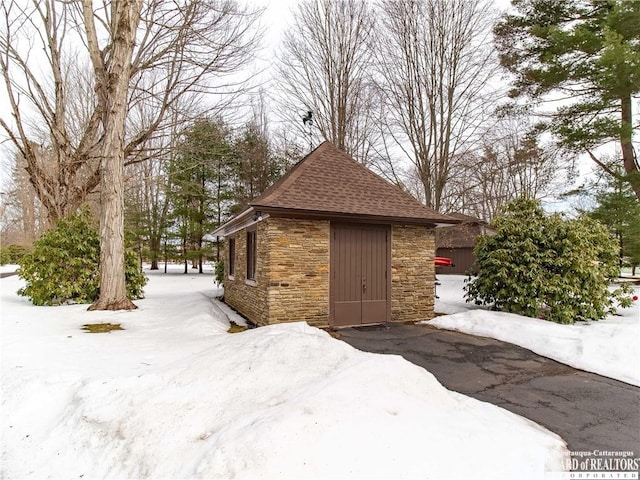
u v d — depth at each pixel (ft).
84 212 32.17
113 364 14.12
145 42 32.48
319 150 31.81
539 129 44.21
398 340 21.77
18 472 8.89
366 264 26.40
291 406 9.55
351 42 60.03
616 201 44.80
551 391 14.21
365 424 8.98
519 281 26.11
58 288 28.58
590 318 25.26
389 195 28.84
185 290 49.01
